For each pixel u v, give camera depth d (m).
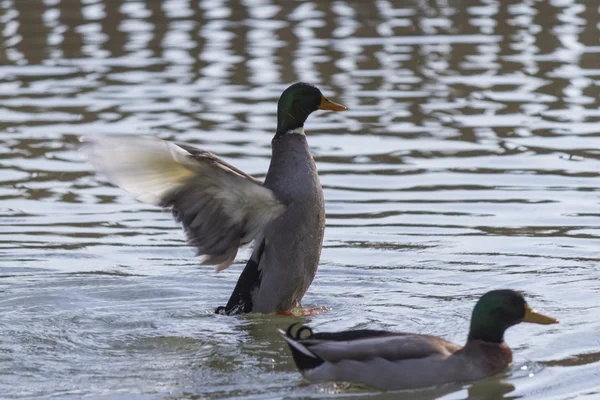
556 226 14.02
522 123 18.52
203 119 18.69
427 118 18.91
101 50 23.38
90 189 15.95
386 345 9.43
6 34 24.73
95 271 12.80
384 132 18.23
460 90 20.42
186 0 28.11
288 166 11.38
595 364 9.76
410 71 21.66
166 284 12.45
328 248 13.48
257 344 10.55
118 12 26.73
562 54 22.75
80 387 9.32
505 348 9.73
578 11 26.44
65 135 17.98
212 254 11.29
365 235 13.87
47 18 26.20
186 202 10.95
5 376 9.58
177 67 22.06
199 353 10.27
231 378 9.56
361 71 21.62
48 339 10.62
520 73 21.52
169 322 11.25
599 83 20.66
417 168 16.44
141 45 23.70
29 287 12.21
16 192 15.72
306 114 11.59
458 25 25.31
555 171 16.20
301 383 9.43
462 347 9.73
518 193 15.30
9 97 20.19
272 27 25.12
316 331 10.89
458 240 13.62
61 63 22.47
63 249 13.50
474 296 11.82
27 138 17.94
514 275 12.42
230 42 23.81
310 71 21.59
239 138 17.66
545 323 9.68
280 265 11.30
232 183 10.81
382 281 12.41
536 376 9.52
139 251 13.52
